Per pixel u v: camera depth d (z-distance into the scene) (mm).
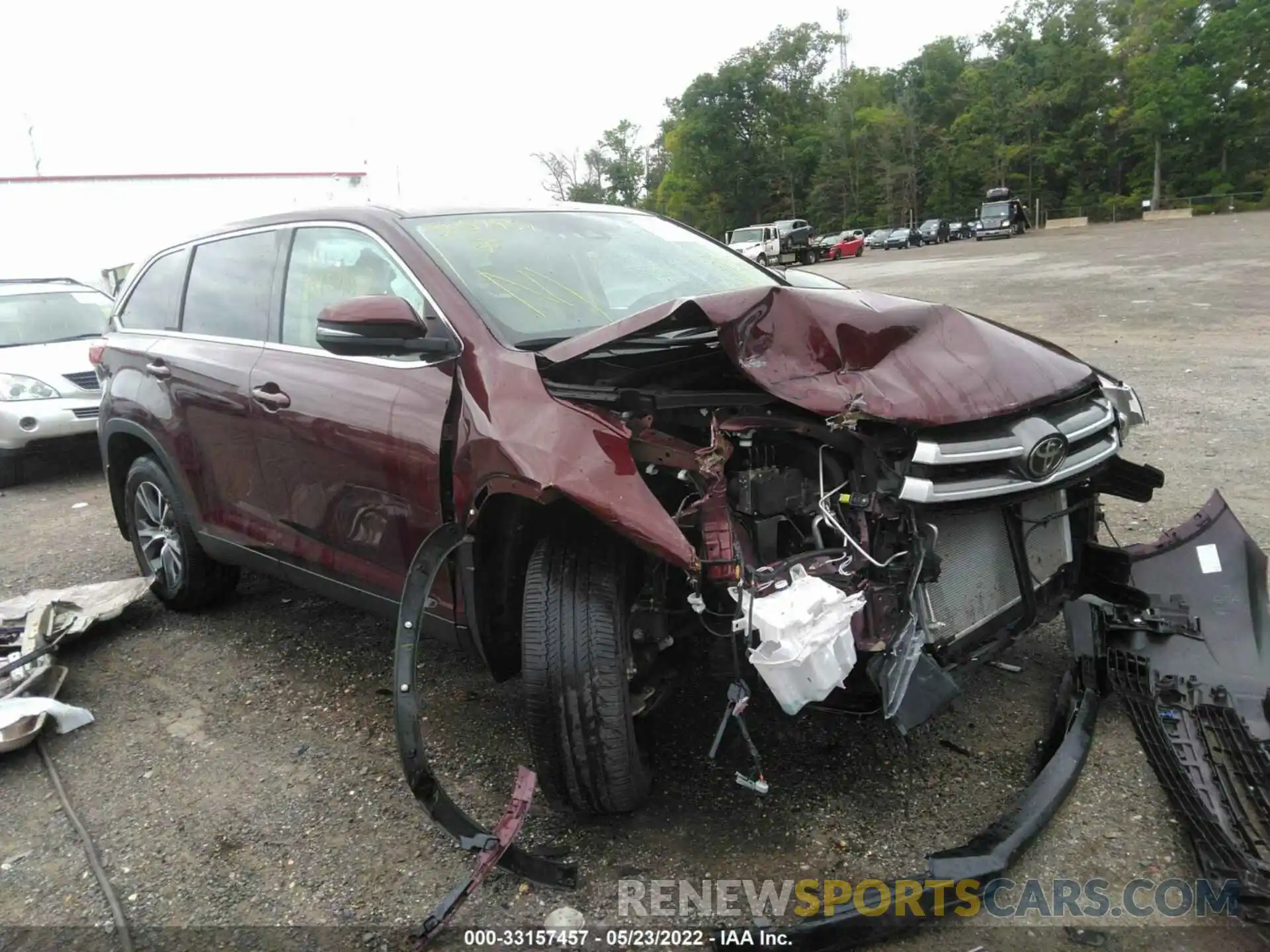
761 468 2621
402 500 2996
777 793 2885
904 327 2701
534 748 2588
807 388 2480
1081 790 2807
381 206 3557
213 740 3484
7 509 7211
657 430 2656
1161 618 3096
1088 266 22578
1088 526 3312
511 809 2527
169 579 4613
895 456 2553
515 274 3232
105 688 3959
